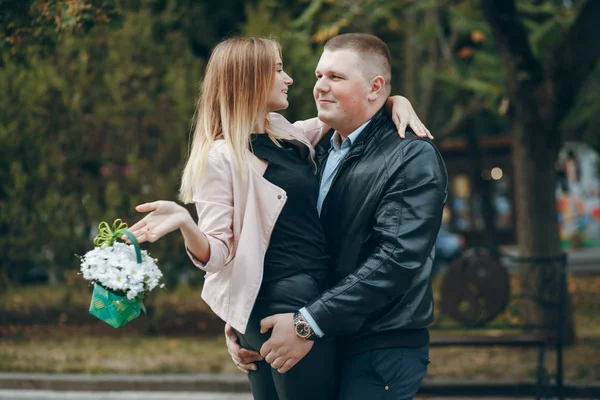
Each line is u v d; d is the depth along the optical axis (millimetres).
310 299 2947
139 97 11164
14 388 7996
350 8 11742
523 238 9633
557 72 9477
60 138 11336
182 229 2742
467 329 7754
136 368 8508
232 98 2971
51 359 9133
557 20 11594
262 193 2928
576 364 8312
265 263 2961
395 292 2869
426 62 15773
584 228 34594
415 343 3053
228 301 2898
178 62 11328
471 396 7324
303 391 2979
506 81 9766
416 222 2910
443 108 21047
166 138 11211
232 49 3008
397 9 13117
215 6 12367
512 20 9414
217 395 7652
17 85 11164
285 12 11688
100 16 6516
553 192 9617
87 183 11391
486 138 30562
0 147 11250
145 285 2850
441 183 2980
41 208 11500
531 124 9617
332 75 3139
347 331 2867
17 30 6496
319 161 3342
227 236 2865
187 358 9148
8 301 13727
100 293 2816
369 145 3119
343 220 3076
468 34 14148
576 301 13969
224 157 2906
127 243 2854
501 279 7777
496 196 32531
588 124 15141
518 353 8945
